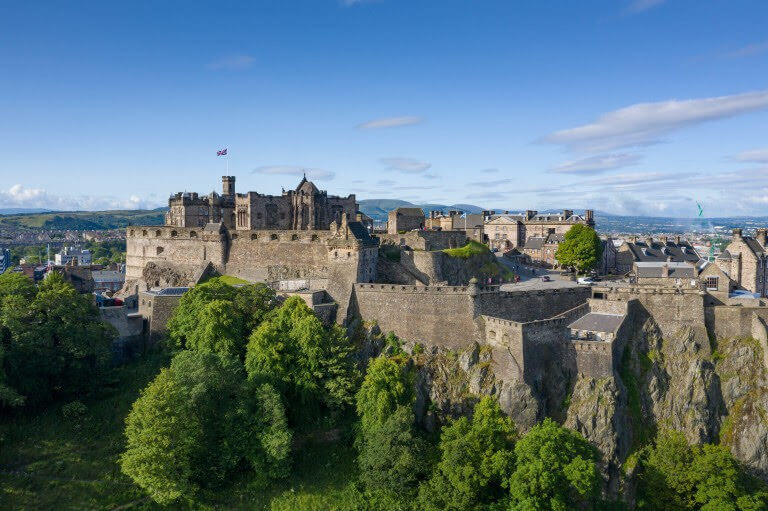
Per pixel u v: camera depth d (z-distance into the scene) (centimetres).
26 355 9950
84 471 9019
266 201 18150
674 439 10050
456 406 10581
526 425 10150
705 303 12100
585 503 9281
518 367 10375
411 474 9025
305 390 10238
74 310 10719
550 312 12175
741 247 16575
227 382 9562
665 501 9588
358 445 9594
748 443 10481
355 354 11600
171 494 8406
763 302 11950
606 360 10581
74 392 10562
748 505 8988
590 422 10162
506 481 8806
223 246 14925
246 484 9169
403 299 11888
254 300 12019
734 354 11300
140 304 12719
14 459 9025
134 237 16088
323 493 9169
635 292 12094
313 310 12025
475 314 11288
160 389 8756
